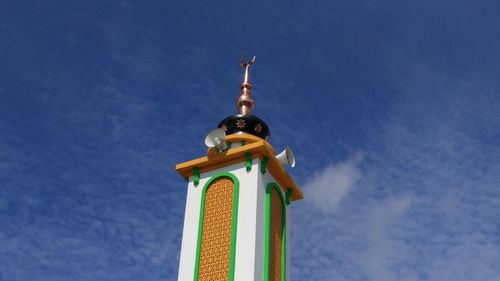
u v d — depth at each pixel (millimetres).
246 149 20750
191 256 19578
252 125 22688
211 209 20391
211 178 20984
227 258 19125
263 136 22828
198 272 19203
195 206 20641
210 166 21328
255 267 18625
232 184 20609
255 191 20047
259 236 19422
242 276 18484
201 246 19719
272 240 20188
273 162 21062
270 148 21359
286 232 21156
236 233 19375
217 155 21078
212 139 20969
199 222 20188
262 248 19406
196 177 21250
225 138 21453
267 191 20703
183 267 19438
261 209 20031
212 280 18922
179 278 19250
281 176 21656
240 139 21875
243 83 24891
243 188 20266
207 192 20828
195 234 19984
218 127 22516
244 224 19469
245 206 19844
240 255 18891
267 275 18969
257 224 19500
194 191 21031
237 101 24422
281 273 20141
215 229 19891
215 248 19500
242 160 20969
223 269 18969
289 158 21250
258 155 20797
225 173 20875
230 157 20938
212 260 19297
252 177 20406
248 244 19016
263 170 20844
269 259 19547
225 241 19484
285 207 21609
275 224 20734
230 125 22797
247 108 24078
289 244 21281
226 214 20047
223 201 20391
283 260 20406
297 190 22250
